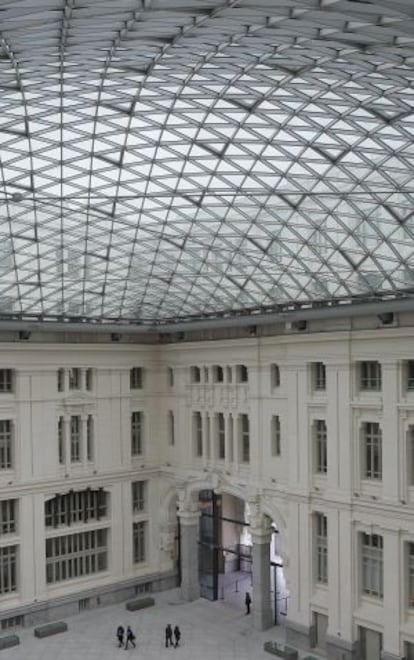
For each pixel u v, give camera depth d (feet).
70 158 124.47
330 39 74.59
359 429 156.35
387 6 62.23
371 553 155.12
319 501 163.22
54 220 144.46
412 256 134.92
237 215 142.20
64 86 101.30
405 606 146.61
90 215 141.59
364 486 154.92
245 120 111.45
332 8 64.39
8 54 83.35
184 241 156.46
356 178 120.47
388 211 126.31
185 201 138.82
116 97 106.11
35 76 93.76
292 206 134.31
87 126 115.14
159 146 122.11
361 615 153.38
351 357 157.48
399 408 148.05
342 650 155.74
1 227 143.74
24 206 136.26
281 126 111.04
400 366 148.77
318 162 119.14
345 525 157.17
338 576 158.10
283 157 120.06
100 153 123.75
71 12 69.56
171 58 90.38
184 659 162.61
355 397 157.28
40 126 113.39
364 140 110.01
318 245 143.84
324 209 132.46
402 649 145.79
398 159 112.37
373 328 153.38
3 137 114.52
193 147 121.80
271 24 72.23
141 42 81.87
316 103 102.32
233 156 122.93
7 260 156.15
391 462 149.07
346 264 146.51
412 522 144.66
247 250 155.63
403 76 88.17
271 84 98.02
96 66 92.68
